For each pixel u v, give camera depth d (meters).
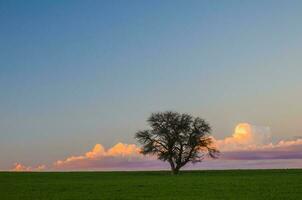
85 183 67.38
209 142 105.00
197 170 123.00
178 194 49.44
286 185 58.81
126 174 103.69
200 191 52.31
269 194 48.09
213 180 71.56
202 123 105.25
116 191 53.31
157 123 105.06
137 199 45.25
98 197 47.06
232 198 45.00
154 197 46.84
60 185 63.22
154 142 105.12
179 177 84.88
